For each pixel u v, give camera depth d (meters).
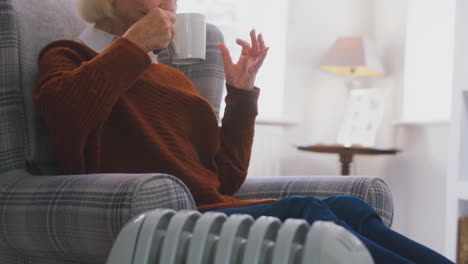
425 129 3.07
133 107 1.28
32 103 1.26
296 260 0.54
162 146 1.27
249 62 1.46
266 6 3.50
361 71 3.42
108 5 1.36
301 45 3.57
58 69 1.18
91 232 0.88
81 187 0.93
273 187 1.44
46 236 0.95
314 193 1.35
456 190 2.22
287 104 3.52
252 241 0.55
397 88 3.35
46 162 1.29
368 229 0.94
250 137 1.48
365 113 3.33
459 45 2.25
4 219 1.01
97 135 1.17
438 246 2.93
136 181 0.87
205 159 1.39
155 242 0.60
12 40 1.21
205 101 1.39
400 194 3.26
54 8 1.40
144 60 1.13
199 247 0.57
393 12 3.45
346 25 3.68
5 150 1.16
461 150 2.25
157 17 1.15
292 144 3.27
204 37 1.21
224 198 1.33
